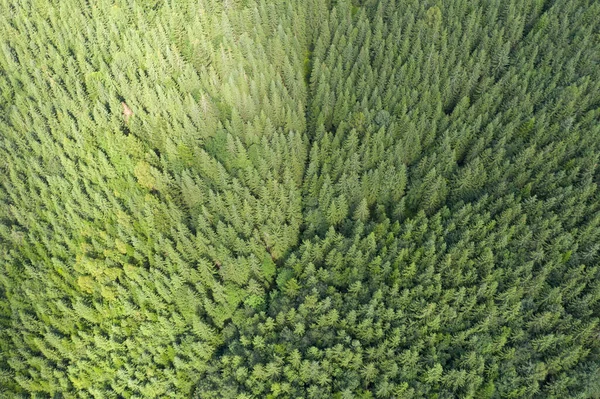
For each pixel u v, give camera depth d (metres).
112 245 70.44
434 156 72.06
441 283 61.22
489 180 72.19
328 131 83.38
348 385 54.41
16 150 86.94
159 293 64.44
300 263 64.31
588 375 54.50
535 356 56.69
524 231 65.00
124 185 76.19
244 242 66.00
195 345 58.78
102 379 63.03
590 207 67.12
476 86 86.12
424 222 65.25
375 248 63.97
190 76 86.94
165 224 70.44
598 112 78.56
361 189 70.38
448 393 53.78
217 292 62.62
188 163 76.31
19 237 75.38
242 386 56.59
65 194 77.75
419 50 87.06
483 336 56.78
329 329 58.47
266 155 73.81
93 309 67.06
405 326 57.97
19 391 65.88
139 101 87.81
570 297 60.53
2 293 72.44
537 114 78.38
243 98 80.19
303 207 72.88
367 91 81.31
